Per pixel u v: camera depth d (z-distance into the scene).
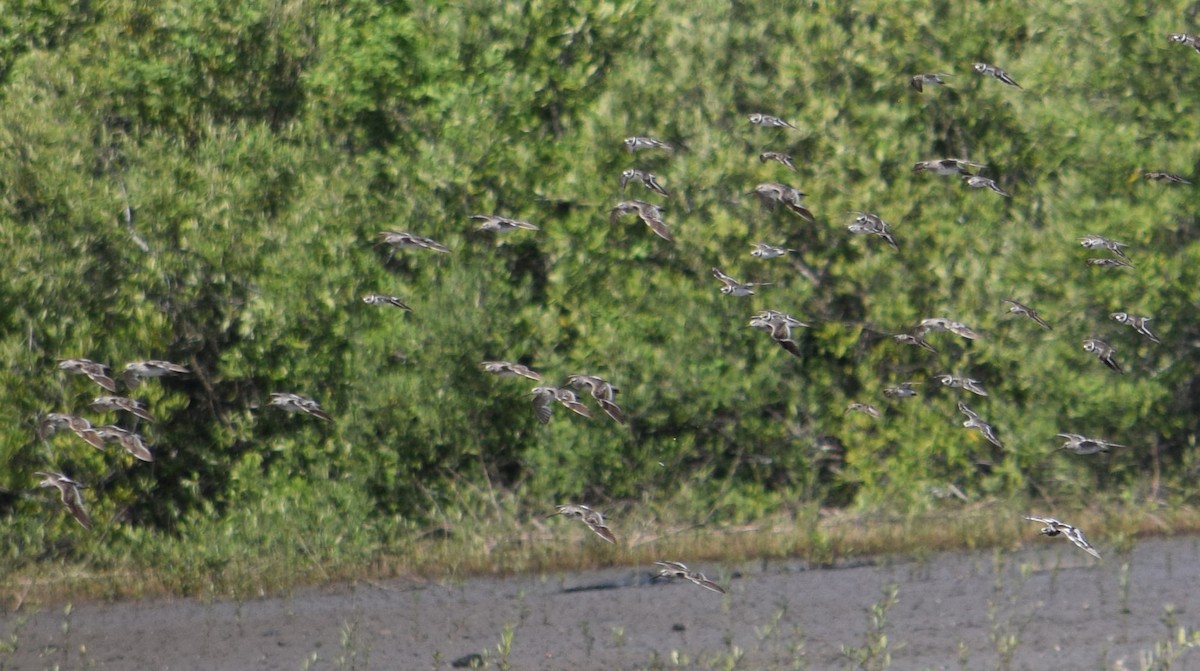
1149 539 19.20
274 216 19.38
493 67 19.98
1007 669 13.59
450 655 14.77
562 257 19.86
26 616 16.70
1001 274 19.73
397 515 19.44
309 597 17.47
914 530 19.36
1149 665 13.09
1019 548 18.75
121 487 18.69
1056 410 19.98
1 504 19.20
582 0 19.91
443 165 19.61
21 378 17.50
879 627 13.88
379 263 19.81
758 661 14.12
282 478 19.36
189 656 15.05
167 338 18.56
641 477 19.98
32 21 19.19
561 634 15.42
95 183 18.19
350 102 19.98
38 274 17.56
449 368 19.30
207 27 19.12
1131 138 19.56
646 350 19.59
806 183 19.77
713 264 19.95
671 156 19.81
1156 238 19.50
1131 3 19.77
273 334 18.89
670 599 16.83
